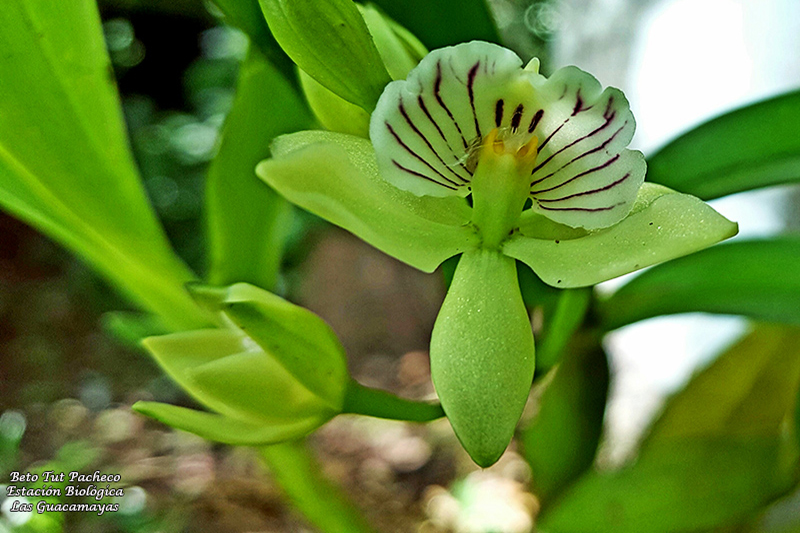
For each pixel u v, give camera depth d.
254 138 0.15
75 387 0.35
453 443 0.29
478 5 0.14
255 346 0.13
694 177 0.14
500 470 0.26
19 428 0.26
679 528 0.15
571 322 0.13
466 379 0.12
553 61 0.34
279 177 0.12
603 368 0.15
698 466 0.15
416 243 0.13
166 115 0.58
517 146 0.13
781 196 0.20
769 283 0.14
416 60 0.13
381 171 0.12
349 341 0.44
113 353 0.39
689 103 0.22
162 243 0.15
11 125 0.13
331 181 0.12
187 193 0.51
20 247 0.49
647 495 0.15
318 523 0.15
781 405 0.15
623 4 0.25
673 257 0.12
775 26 0.20
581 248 0.12
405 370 0.41
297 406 0.13
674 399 0.16
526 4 0.61
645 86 0.23
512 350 0.12
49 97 0.14
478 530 0.22
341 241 0.48
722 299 0.14
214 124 0.53
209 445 0.26
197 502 0.21
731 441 0.15
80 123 0.14
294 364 0.12
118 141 0.14
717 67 0.21
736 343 0.15
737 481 0.15
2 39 0.13
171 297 0.15
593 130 0.13
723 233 0.12
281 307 0.12
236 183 0.15
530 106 0.13
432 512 0.24
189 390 0.13
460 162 0.13
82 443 0.25
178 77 0.61
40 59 0.13
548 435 0.15
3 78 0.13
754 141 0.14
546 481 0.15
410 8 0.14
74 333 0.42
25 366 0.37
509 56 0.12
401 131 0.12
